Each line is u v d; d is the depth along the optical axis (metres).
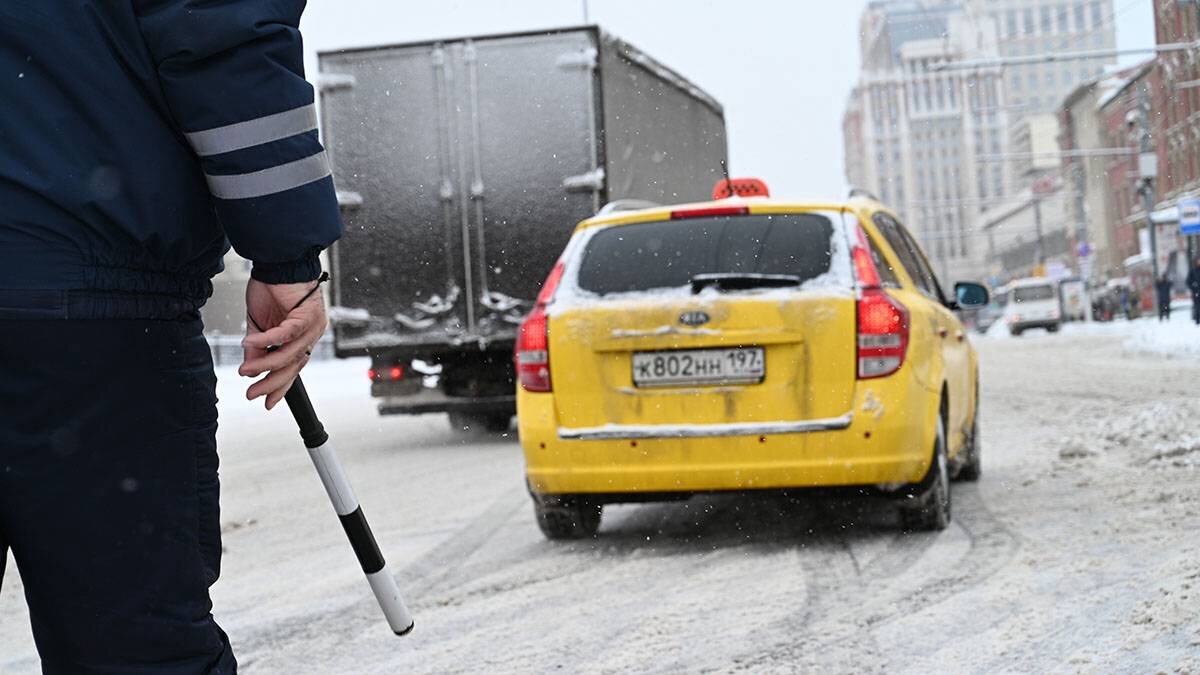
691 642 4.09
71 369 1.81
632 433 5.76
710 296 5.75
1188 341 24.81
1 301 1.76
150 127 1.88
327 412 21.58
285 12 1.94
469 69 12.56
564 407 5.89
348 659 4.17
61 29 1.82
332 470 2.31
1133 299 59.09
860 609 4.41
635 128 13.41
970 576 4.83
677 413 5.74
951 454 6.56
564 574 5.43
